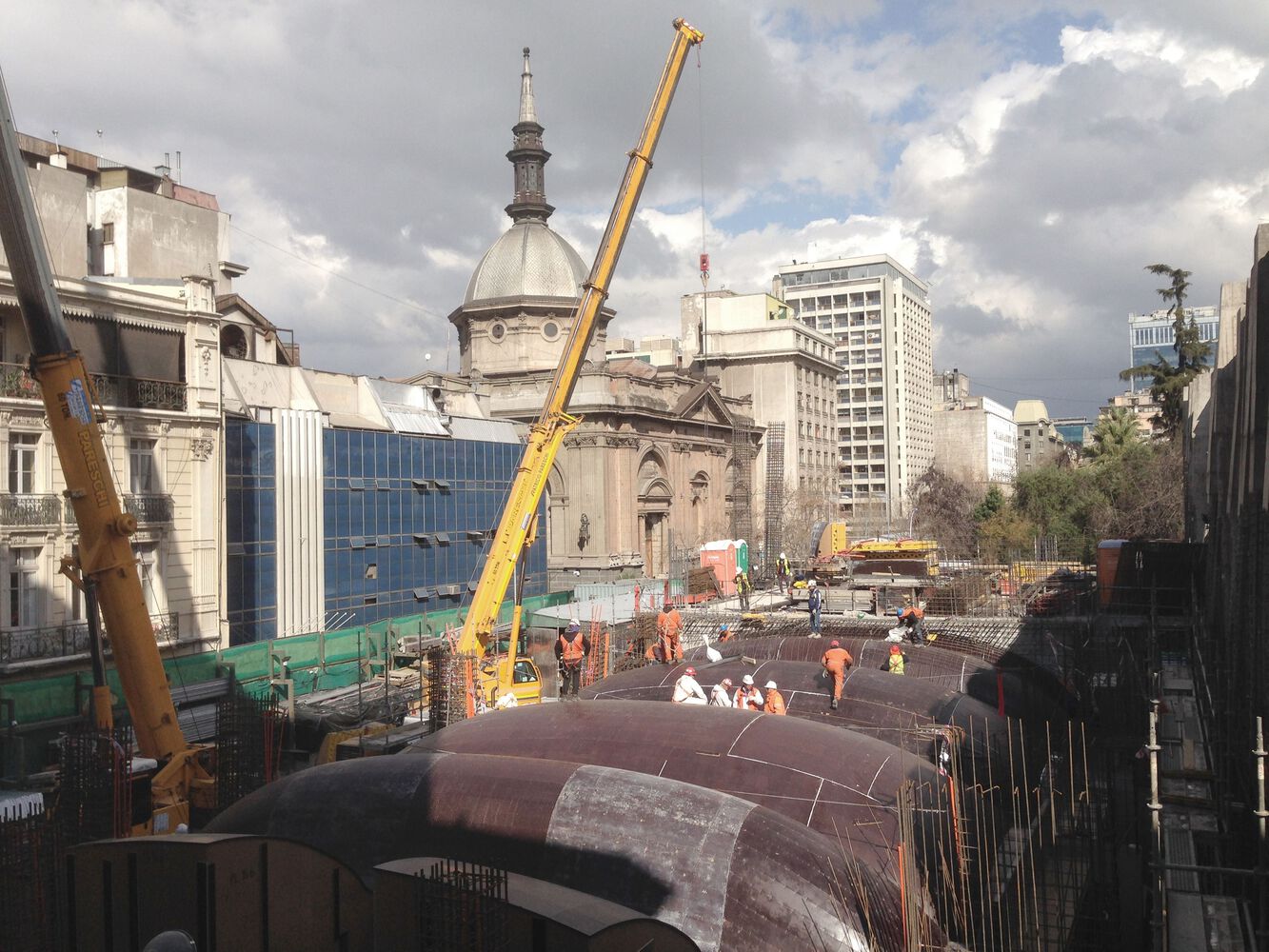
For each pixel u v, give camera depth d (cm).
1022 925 1581
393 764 1675
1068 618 4078
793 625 4119
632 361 9231
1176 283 6688
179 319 3234
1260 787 1210
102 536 1912
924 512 8938
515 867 1435
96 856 1223
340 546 4375
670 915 1311
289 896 1209
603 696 2678
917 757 1886
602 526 7125
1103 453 7756
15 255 1816
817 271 17362
